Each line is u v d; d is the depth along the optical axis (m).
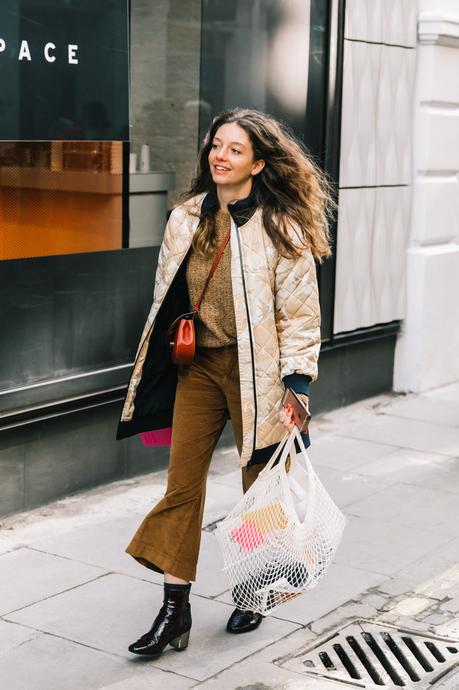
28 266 5.71
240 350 4.07
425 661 4.35
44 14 5.46
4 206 5.52
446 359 9.42
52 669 4.15
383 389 9.00
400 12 8.38
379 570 5.28
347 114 7.95
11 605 4.71
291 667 4.25
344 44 7.82
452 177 9.28
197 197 4.23
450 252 9.27
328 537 4.21
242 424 4.17
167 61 6.55
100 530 5.68
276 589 4.15
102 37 5.82
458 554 5.54
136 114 6.38
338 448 7.45
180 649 4.34
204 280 4.14
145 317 6.52
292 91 7.54
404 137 8.65
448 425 8.16
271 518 4.10
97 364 6.23
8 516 5.77
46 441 5.92
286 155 4.09
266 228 4.07
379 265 8.57
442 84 8.81
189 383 4.26
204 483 4.33
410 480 6.79
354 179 8.12
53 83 5.57
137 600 4.81
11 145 5.50
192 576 4.28
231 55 7.02
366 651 4.41
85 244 6.05
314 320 4.19
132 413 4.34
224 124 4.08
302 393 4.14
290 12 7.41
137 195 6.39
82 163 5.92
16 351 5.71
